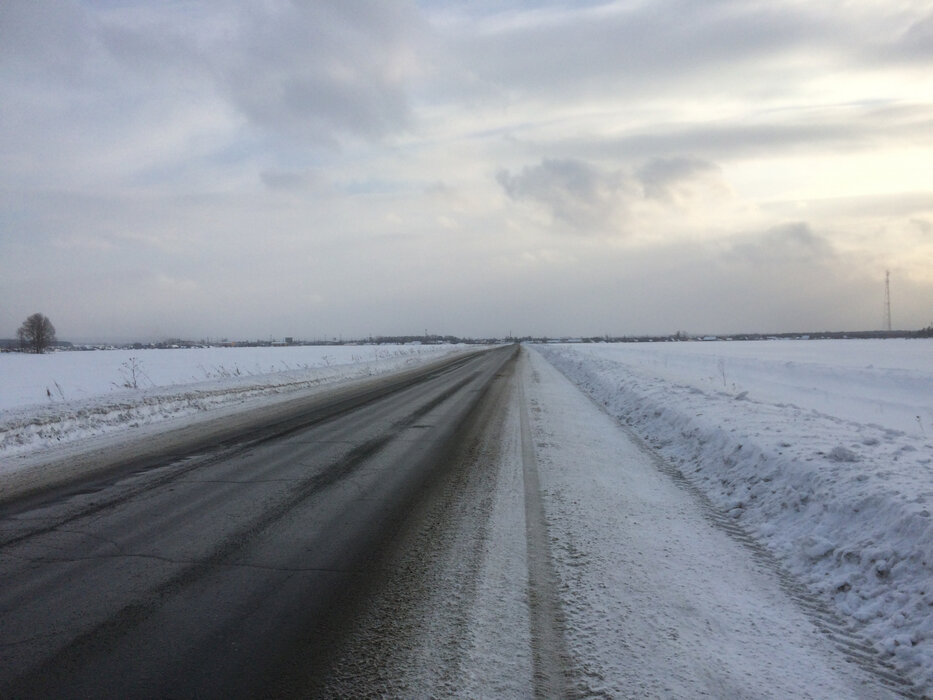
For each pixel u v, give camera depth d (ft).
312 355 178.19
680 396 40.93
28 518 17.52
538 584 12.46
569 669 9.20
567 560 13.84
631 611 11.25
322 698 8.38
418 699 8.36
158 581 12.69
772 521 16.31
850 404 45.19
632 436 31.73
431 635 10.24
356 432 33.35
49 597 11.88
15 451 29.22
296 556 14.20
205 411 44.19
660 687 8.75
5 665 9.27
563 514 17.48
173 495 20.06
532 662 9.38
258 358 157.17
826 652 9.86
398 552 14.42
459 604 11.49
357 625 10.61
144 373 96.68
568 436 31.42
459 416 39.75
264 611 11.20
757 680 9.00
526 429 33.83
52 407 42.29
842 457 19.04
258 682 8.78
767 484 18.75
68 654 9.61
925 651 9.60
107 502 19.25
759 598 11.92
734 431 25.31
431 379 75.00
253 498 19.60
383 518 17.25
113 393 53.72
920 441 23.47
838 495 15.78
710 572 13.21
